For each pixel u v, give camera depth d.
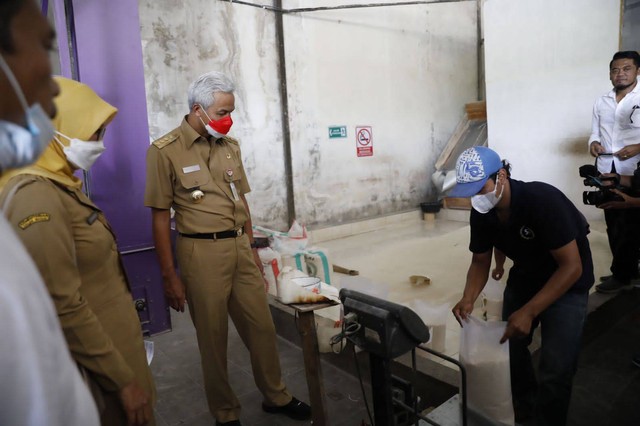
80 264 1.11
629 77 3.07
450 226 5.87
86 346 1.01
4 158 0.50
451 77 6.83
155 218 1.78
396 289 3.42
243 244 1.85
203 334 1.79
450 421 1.58
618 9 4.38
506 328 1.50
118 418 1.17
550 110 4.99
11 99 0.51
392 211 6.30
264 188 5.01
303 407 2.00
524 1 5.00
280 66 4.96
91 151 1.11
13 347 0.40
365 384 2.26
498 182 1.47
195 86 1.69
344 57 5.53
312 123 5.32
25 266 0.45
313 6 5.16
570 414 2.00
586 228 1.60
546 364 1.59
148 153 1.73
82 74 2.62
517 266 1.71
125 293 1.26
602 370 2.34
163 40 4.07
